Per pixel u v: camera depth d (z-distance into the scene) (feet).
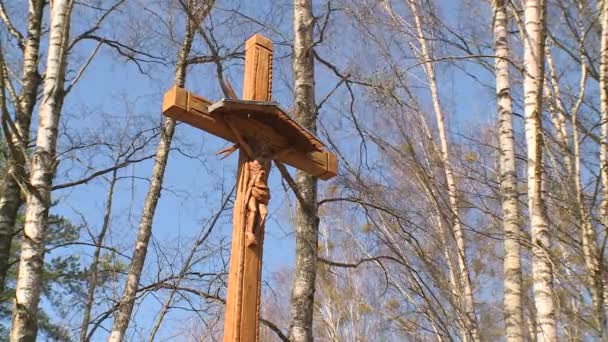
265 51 17.98
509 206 27.96
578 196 24.22
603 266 23.34
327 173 18.43
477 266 46.44
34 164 26.99
